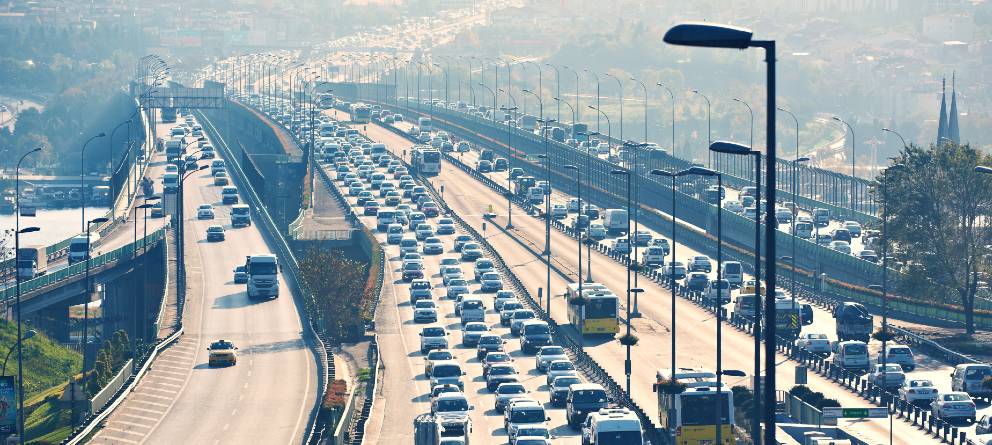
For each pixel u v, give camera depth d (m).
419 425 136.62
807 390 168.75
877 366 188.38
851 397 178.38
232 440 158.00
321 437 147.75
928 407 173.75
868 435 151.12
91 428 162.25
